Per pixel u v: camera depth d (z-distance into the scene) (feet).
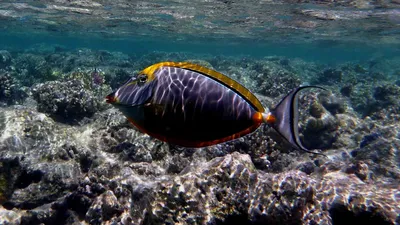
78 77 10.12
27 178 5.16
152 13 21.94
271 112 1.25
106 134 6.37
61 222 4.78
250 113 1.33
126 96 1.39
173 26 30.17
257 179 3.75
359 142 9.36
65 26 33.12
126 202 4.12
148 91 1.40
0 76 10.32
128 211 3.96
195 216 3.31
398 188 4.63
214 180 3.63
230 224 3.48
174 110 1.39
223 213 3.44
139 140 5.82
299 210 3.44
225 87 1.39
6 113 6.13
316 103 9.30
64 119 7.68
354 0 14.92
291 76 14.19
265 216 3.42
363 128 9.98
